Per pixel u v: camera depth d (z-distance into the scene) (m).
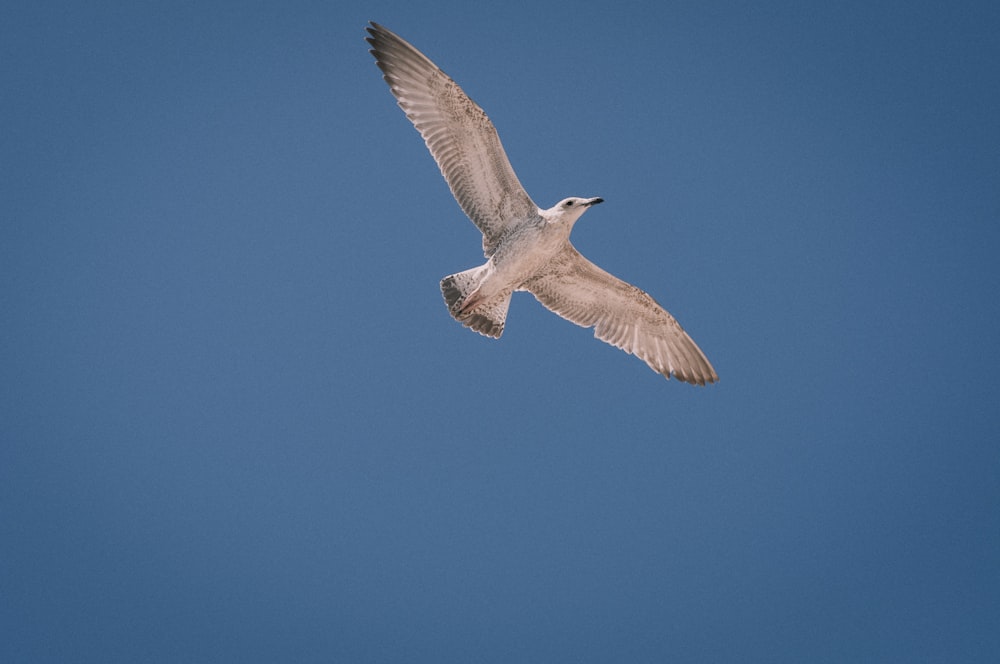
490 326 17.38
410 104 16.62
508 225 16.77
